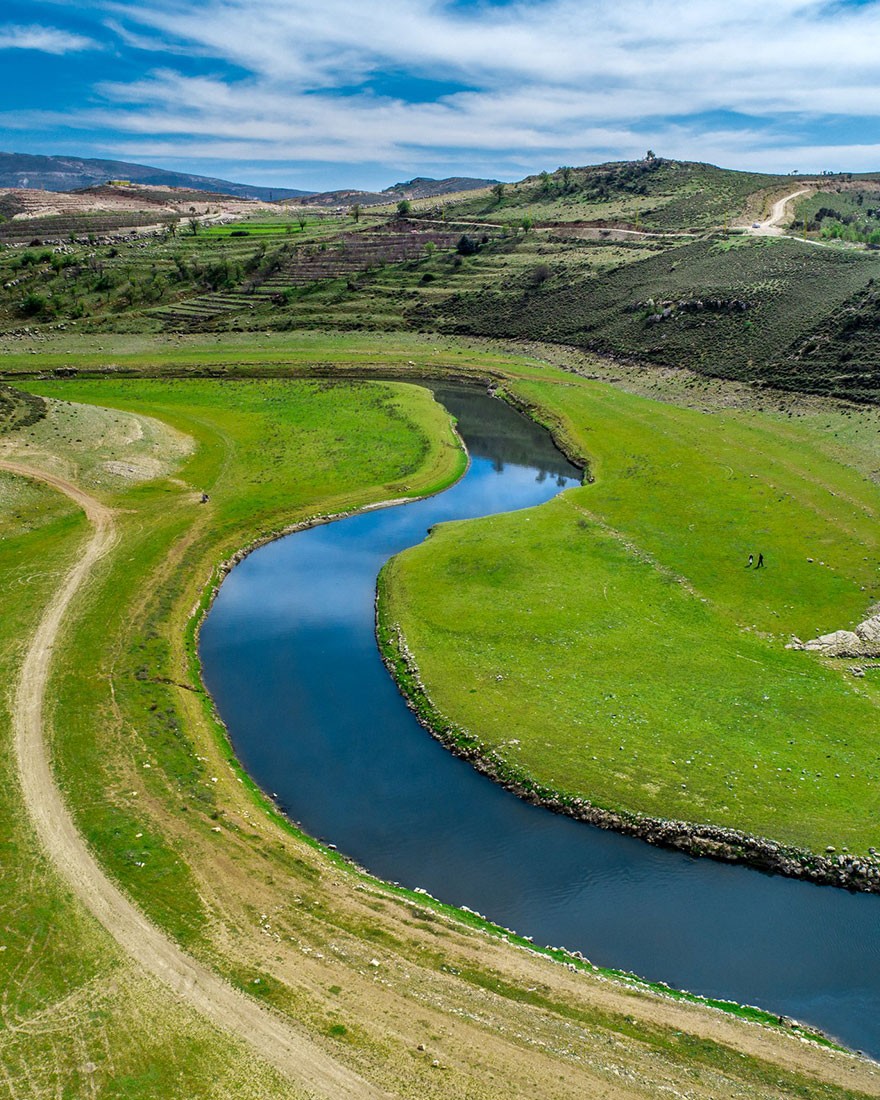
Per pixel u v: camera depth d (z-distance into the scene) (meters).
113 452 77.81
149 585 55.25
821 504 65.12
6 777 36.06
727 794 35.50
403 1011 25.61
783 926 29.75
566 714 41.41
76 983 25.97
